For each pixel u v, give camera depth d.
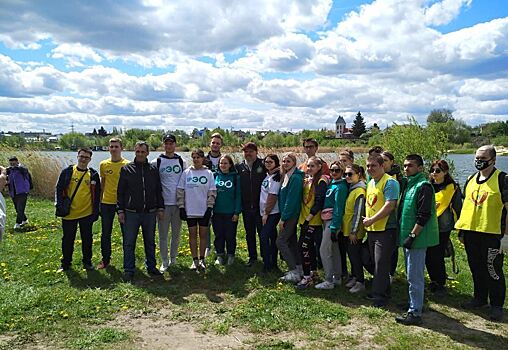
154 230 7.11
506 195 5.27
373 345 4.67
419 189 5.22
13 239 9.62
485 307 5.74
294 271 6.77
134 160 7.00
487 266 5.45
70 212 7.10
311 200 6.60
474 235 5.55
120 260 7.80
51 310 5.47
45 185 18.25
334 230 6.13
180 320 5.34
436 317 5.46
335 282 6.55
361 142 21.61
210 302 5.94
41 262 7.72
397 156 14.55
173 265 7.49
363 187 6.23
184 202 7.23
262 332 5.00
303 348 4.60
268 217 7.05
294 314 5.44
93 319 5.30
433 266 6.26
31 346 4.60
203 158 7.31
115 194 7.42
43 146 23.27
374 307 5.68
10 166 11.70
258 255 8.20
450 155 18.42
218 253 7.59
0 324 5.00
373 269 6.48
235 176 7.50
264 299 5.93
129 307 5.70
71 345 4.62
